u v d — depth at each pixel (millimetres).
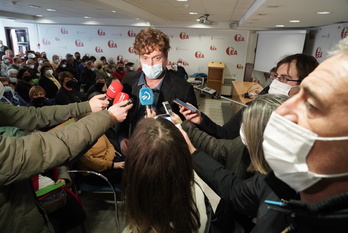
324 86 340
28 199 852
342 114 330
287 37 6996
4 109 1045
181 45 8844
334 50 374
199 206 737
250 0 4184
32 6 6203
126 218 633
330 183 393
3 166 668
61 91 3912
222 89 8695
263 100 767
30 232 860
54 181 1536
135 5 5551
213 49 8695
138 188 572
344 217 323
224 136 1316
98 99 1213
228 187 849
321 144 368
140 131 596
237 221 891
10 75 5230
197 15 6766
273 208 449
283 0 3064
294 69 1191
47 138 771
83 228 1729
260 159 741
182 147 596
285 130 413
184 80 1353
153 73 1201
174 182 573
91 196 2301
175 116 1177
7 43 10266
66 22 9047
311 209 353
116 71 7348
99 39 9398
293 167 417
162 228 585
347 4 3127
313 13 4047
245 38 8375
